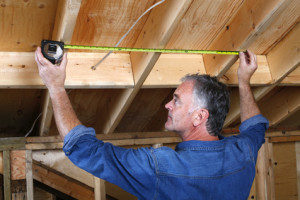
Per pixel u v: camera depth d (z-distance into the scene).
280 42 1.95
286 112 2.56
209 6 1.61
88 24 1.58
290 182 3.01
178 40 1.80
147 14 1.60
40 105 2.17
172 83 1.86
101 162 1.01
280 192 2.97
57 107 1.07
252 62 1.57
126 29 1.66
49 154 2.23
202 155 1.11
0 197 2.26
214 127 1.19
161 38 1.48
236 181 1.11
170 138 2.48
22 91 2.01
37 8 1.44
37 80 1.65
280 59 1.96
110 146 1.06
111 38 1.70
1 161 2.09
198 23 1.71
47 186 2.35
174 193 1.03
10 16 1.45
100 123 2.38
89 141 1.03
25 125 2.40
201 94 1.17
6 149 2.06
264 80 2.02
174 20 1.38
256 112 1.48
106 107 2.24
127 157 1.03
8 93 2.01
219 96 1.19
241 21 1.65
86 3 1.46
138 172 1.02
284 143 2.98
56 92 1.08
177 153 1.09
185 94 1.20
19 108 2.19
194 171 1.06
